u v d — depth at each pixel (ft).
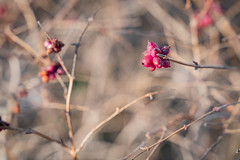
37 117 1.59
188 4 1.44
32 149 1.51
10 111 1.41
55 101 1.54
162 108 1.51
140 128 1.49
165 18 1.58
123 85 1.60
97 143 1.56
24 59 1.46
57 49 1.07
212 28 1.55
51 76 1.18
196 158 1.44
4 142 1.42
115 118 1.55
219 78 1.53
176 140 1.44
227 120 1.25
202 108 1.38
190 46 1.41
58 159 1.49
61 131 1.57
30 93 1.50
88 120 1.51
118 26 1.61
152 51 0.95
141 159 1.48
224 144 1.46
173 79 1.52
